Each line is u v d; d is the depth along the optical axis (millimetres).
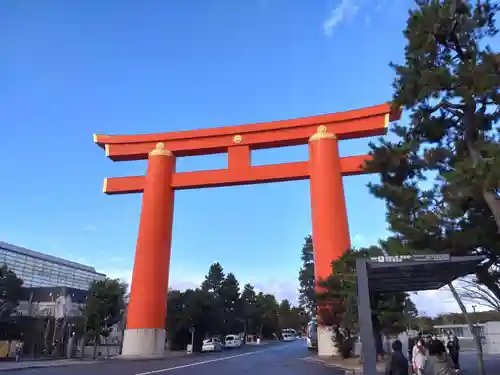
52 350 42531
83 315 42469
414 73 14578
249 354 45500
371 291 14805
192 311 59688
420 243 14141
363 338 10312
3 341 37062
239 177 42156
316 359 34688
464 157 14211
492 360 27906
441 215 13867
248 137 43156
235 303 85562
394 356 9664
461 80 13578
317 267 38062
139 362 33500
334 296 31750
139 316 39656
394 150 15141
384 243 17266
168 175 43812
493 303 25969
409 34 15133
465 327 46812
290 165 41781
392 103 15852
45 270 81375
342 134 41344
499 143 12938
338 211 39062
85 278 92250
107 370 25562
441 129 15117
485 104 14164
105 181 45219
